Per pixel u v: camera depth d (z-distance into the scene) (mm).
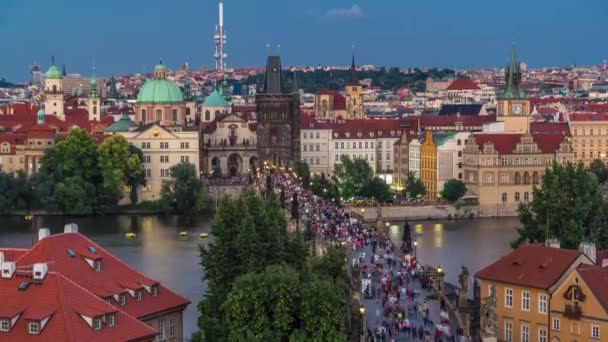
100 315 186250
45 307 186250
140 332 190000
